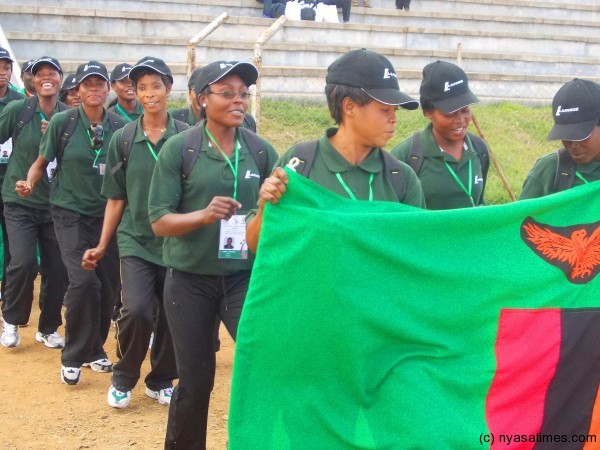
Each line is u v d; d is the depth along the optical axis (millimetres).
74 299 6801
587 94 4758
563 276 4090
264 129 13344
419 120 14078
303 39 16719
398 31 17578
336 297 3818
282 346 3881
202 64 15164
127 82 8219
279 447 3904
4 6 14805
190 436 5023
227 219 4719
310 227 3812
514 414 3992
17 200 7848
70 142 7031
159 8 16953
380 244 3857
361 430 3842
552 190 5051
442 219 3967
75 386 6988
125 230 6207
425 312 3928
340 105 4059
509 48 18781
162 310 6340
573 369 4066
